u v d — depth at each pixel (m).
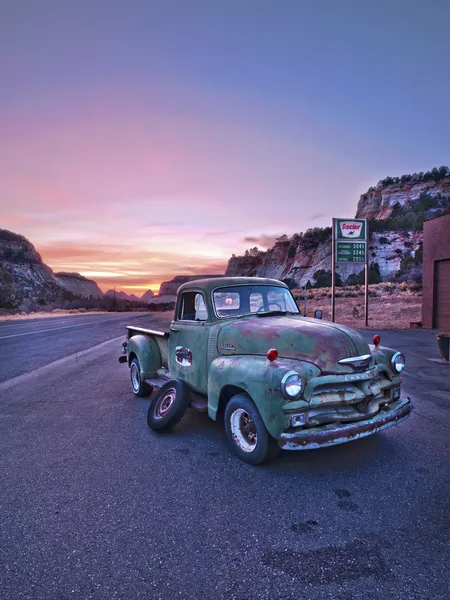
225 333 4.39
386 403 3.96
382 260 130.25
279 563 2.43
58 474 3.79
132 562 2.46
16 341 16.17
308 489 3.40
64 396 6.96
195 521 2.92
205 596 2.16
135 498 3.29
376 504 3.13
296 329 3.95
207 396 4.77
